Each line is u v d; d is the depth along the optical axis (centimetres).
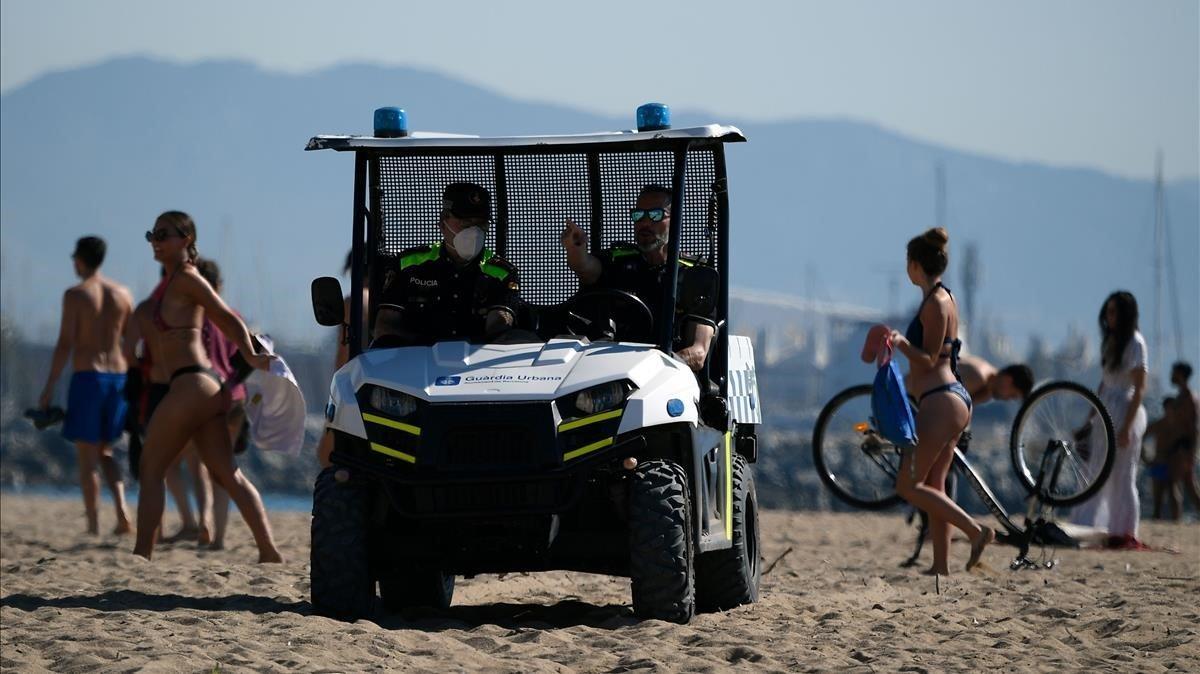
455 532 2266
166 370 3319
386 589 2647
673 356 2406
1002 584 3200
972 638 2286
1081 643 2262
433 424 2219
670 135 2402
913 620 2475
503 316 2434
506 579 3206
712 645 2112
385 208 2608
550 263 2602
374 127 2527
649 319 2475
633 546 2230
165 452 3322
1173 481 6894
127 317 4516
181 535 4344
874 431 3666
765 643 2156
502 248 2614
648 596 2244
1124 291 4484
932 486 3441
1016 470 3828
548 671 1931
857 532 5519
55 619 2348
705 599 2614
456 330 2473
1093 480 3766
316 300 2461
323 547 2272
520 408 2209
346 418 2281
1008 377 4291
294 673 1880
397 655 2012
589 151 2530
